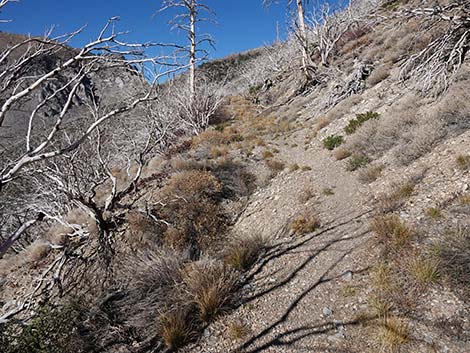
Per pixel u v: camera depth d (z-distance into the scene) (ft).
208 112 58.90
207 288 14.76
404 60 42.06
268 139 46.50
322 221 20.62
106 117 7.95
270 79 90.79
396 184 20.70
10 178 7.01
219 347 12.51
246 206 28.04
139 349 13.17
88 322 14.82
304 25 65.62
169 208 24.98
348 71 55.06
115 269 19.63
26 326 13.37
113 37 7.68
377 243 15.49
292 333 12.26
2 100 8.02
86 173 34.73
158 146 45.29
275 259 17.85
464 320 10.62
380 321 11.36
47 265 25.94
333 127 41.01
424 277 12.32
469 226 13.97
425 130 24.29
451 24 30.78
